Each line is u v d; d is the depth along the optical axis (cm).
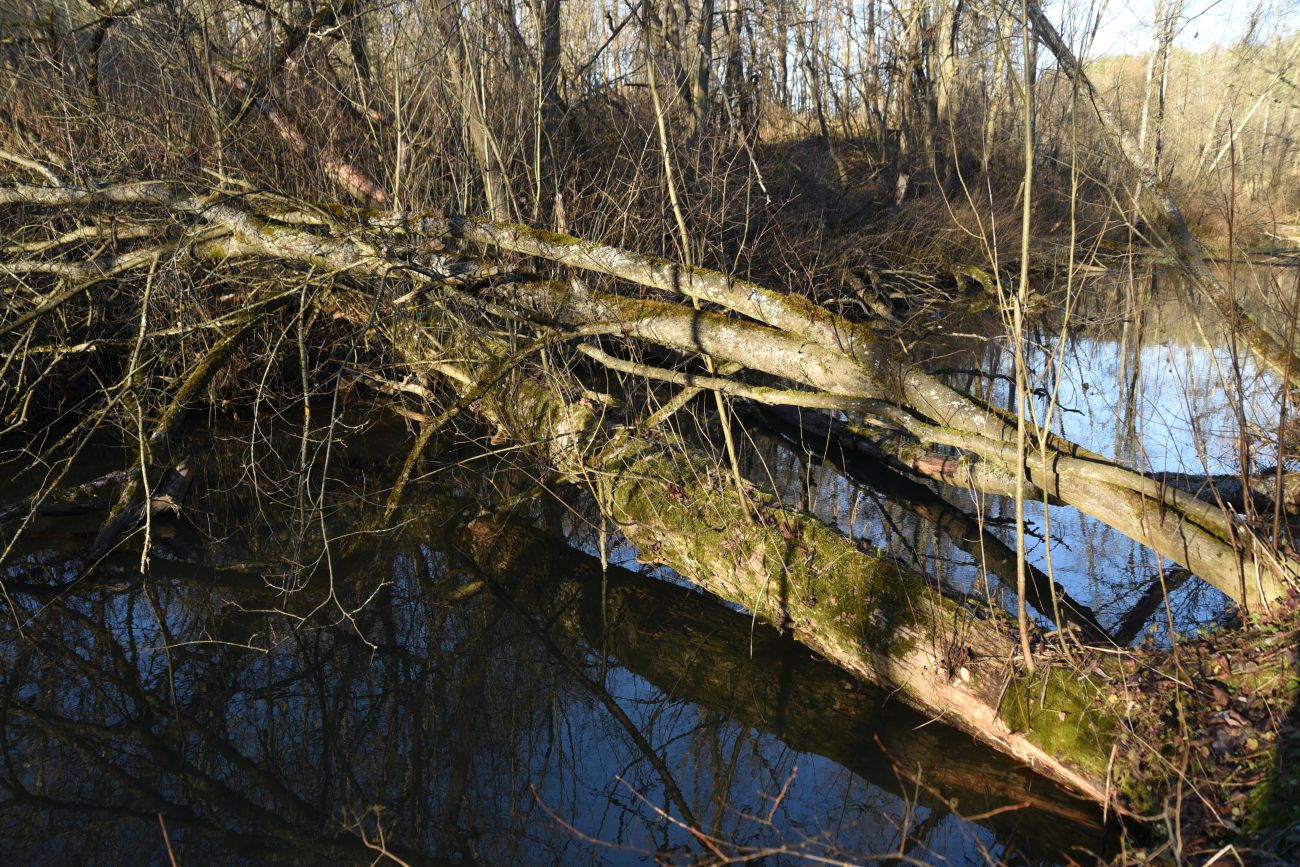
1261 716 297
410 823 339
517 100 789
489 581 517
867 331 440
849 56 1780
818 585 407
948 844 307
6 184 655
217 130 684
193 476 629
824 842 313
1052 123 1205
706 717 403
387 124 715
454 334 630
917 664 364
